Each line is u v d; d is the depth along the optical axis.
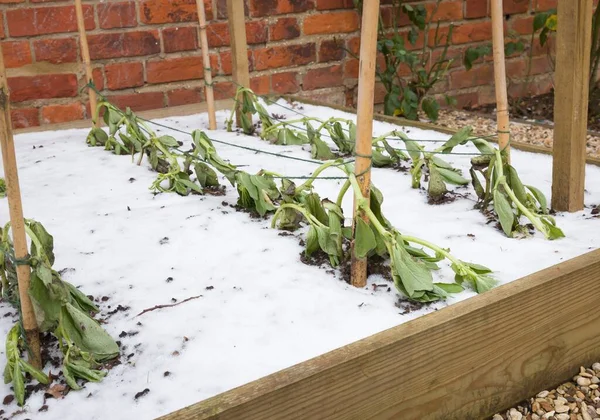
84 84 2.71
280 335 1.12
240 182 1.66
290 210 1.54
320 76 3.14
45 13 2.57
